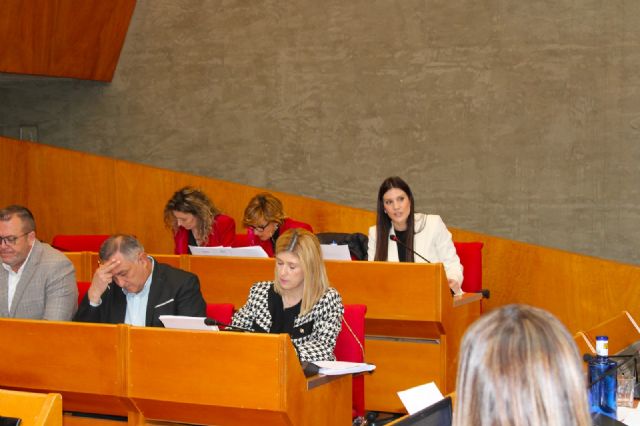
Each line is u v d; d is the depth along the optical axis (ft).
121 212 25.29
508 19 22.22
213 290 16.60
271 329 12.57
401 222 16.51
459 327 15.98
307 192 24.52
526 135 22.16
